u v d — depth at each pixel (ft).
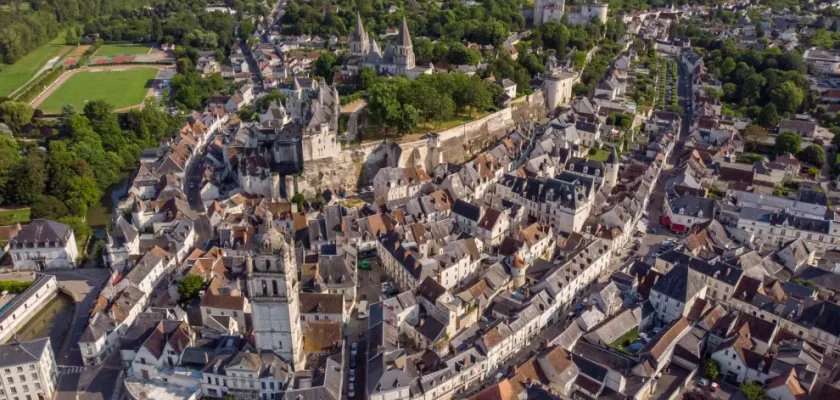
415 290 649.61
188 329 587.68
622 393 531.91
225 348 562.66
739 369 574.97
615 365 560.61
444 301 626.23
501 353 591.37
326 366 538.06
